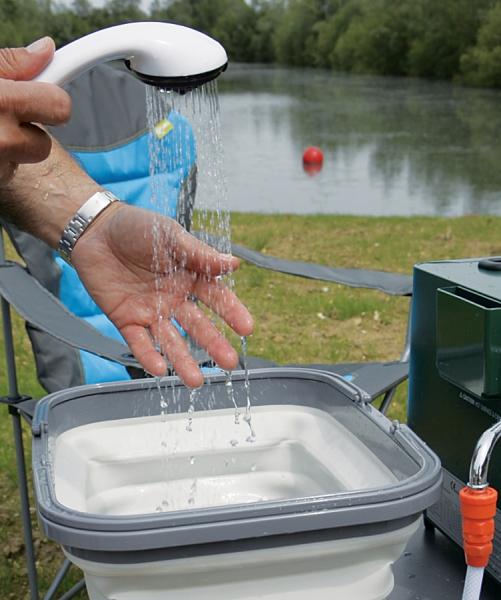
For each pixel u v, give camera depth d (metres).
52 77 0.81
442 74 36.09
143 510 1.21
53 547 2.29
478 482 0.90
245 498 1.25
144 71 0.85
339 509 0.84
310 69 47.38
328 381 1.23
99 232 1.14
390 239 6.44
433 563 1.22
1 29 29.91
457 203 10.62
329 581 0.89
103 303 1.14
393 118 21.53
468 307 1.09
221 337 1.13
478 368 1.08
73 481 1.12
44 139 0.79
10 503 2.56
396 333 4.17
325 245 6.25
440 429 1.24
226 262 1.09
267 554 0.85
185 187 1.95
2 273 1.86
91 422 1.22
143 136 2.43
